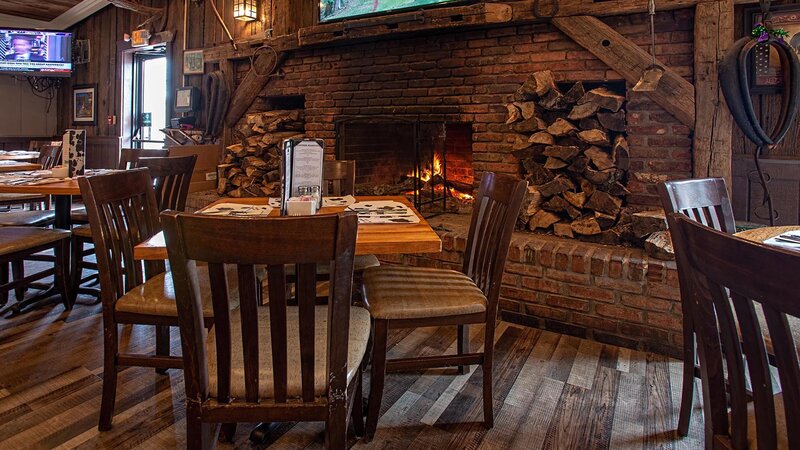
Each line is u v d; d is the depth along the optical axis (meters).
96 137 6.75
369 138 4.22
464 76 3.41
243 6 4.41
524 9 3.05
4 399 1.91
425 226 1.73
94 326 2.63
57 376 2.10
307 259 1.04
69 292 2.84
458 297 1.75
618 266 2.42
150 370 2.18
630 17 2.82
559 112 2.95
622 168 2.75
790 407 0.76
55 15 6.75
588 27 2.89
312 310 1.10
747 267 0.76
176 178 2.72
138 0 5.68
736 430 0.91
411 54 3.63
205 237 1.03
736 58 2.45
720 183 1.82
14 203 4.36
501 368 2.23
